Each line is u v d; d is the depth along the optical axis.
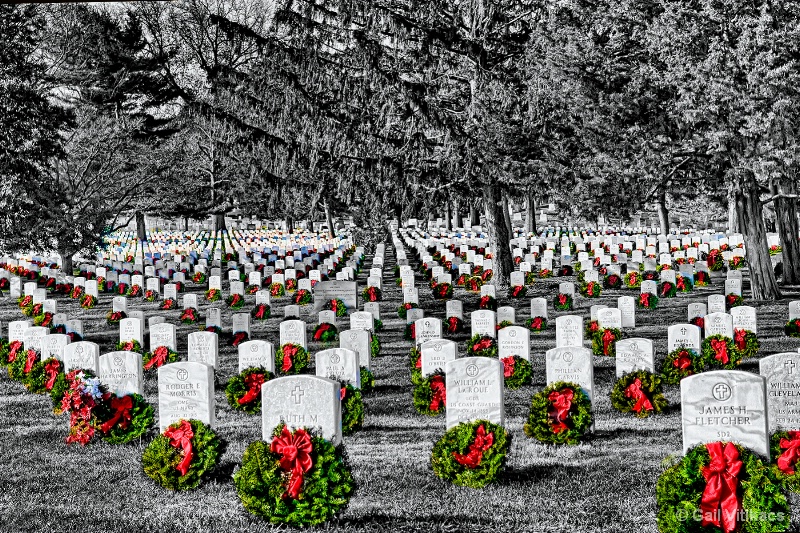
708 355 17.83
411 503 10.22
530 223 68.19
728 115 22.38
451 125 31.59
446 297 33.56
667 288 31.75
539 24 28.28
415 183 33.03
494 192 32.41
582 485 10.66
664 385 16.78
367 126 33.81
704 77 21.86
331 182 36.56
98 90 51.62
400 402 16.28
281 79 34.06
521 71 30.42
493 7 31.42
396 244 58.34
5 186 28.81
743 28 21.73
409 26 31.69
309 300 33.50
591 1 28.12
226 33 35.19
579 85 25.08
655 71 23.50
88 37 48.34
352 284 30.97
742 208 30.39
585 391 13.86
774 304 29.16
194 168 58.97
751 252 30.44
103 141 39.31
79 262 46.38
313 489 9.33
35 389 17.92
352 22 32.69
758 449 9.15
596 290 32.28
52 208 32.41
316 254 51.25
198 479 10.95
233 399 15.59
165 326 20.75
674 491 8.42
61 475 11.91
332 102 35.97
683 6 23.42
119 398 13.65
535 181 30.69
